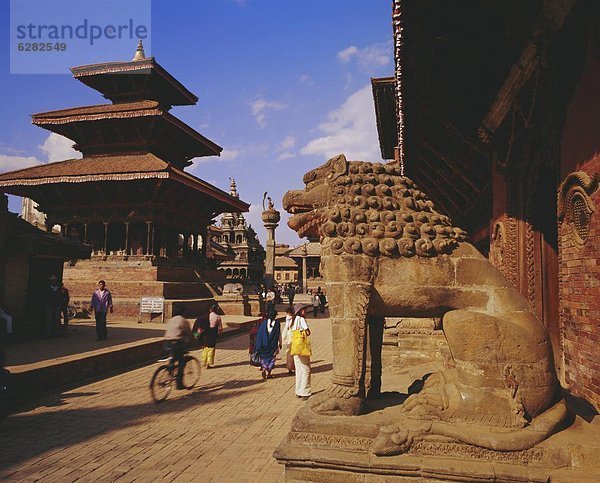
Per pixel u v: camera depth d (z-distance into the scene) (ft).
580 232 15.38
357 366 13.41
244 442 18.83
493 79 22.79
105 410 23.77
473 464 11.39
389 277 13.79
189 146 101.81
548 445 11.45
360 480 11.82
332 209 14.28
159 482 14.80
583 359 14.99
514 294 13.73
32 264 43.39
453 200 41.96
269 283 111.45
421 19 17.61
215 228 196.44
